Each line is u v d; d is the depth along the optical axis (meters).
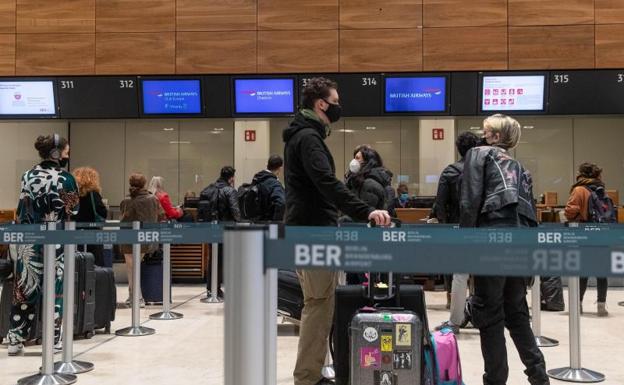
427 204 8.30
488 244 1.32
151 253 6.67
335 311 2.74
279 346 4.48
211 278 6.94
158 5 8.02
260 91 7.72
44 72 8.05
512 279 2.86
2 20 8.11
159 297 6.73
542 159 9.40
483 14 7.71
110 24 8.05
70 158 9.71
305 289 2.83
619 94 7.36
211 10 7.97
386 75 7.55
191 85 7.74
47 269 3.38
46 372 3.39
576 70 7.37
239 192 7.03
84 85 7.80
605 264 1.28
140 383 3.39
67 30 8.07
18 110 7.88
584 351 4.25
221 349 4.32
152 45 8.00
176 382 3.42
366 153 5.06
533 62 7.66
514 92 7.46
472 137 4.90
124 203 6.69
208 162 9.60
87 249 5.97
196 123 9.61
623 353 4.18
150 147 9.68
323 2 7.86
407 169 9.30
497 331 2.79
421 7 7.77
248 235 1.33
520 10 7.70
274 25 7.90
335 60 7.82
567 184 9.34
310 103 2.89
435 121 9.08
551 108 7.43
